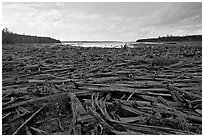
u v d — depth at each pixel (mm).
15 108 6184
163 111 5516
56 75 10570
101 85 7941
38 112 5734
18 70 11836
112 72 10820
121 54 19750
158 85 7809
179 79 8945
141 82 8477
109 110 5836
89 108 5660
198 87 7621
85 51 23859
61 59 16375
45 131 4828
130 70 11438
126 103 6195
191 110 5762
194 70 11086
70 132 4613
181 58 15656
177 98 6629
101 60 15727
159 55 17359
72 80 8992
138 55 18547
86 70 11797
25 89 7770
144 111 5691
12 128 5051
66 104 6055
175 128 4809
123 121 5098
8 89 7984
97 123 4898
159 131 4539
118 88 7418
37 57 17328
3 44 36125
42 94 7133
